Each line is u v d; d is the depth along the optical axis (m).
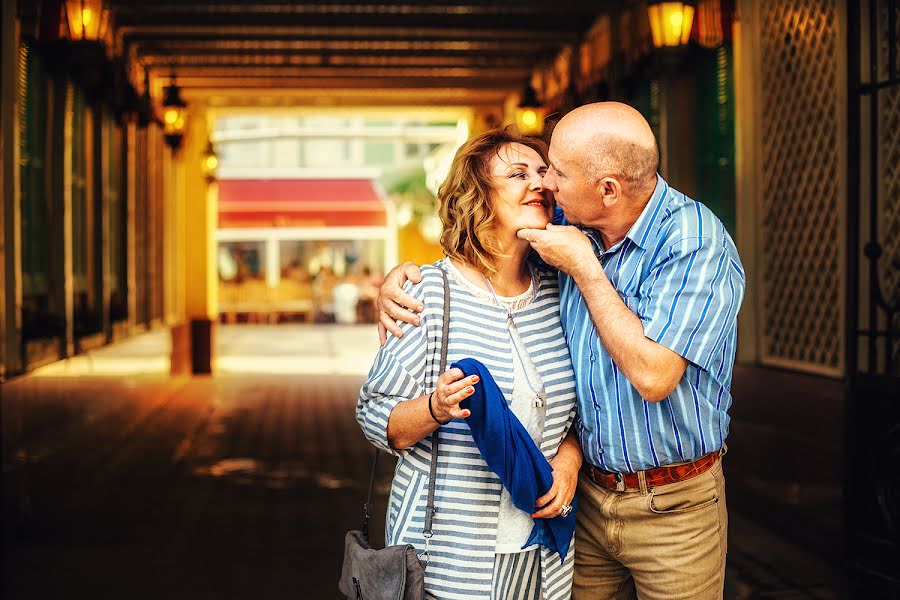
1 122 5.49
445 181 2.39
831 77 5.20
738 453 5.91
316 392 12.09
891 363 4.61
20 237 5.65
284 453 8.02
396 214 25.39
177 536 5.43
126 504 6.20
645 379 2.14
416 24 8.85
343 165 27.30
